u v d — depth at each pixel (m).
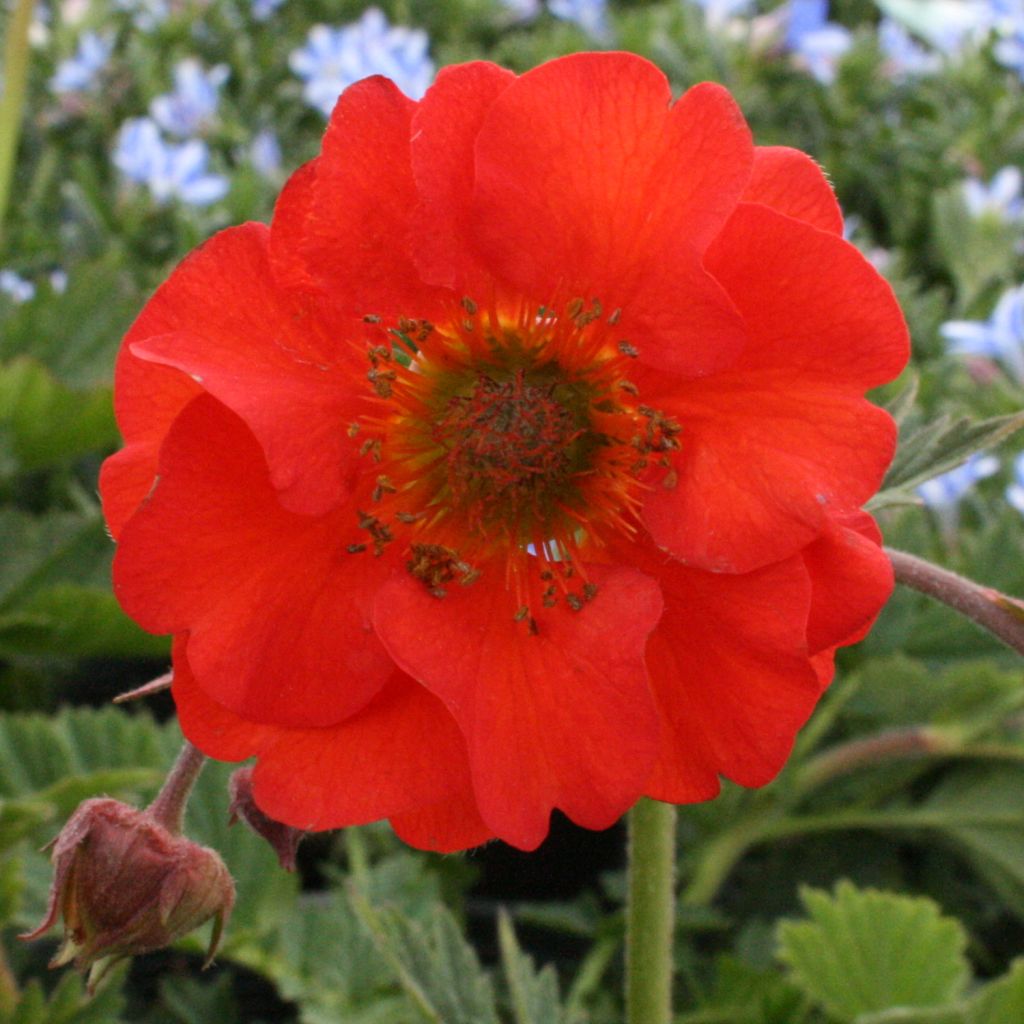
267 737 0.09
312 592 0.09
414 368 0.10
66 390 0.15
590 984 0.14
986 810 0.15
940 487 0.16
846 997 0.13
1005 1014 0.12
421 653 0.09
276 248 0.09
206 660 0.09
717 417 0.09
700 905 0.15
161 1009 0.15
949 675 0.15
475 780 0.09
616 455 0.10
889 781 0.15
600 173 0.09
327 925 0.14
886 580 0.09
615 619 0.09
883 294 0.08
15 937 0.15
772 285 0.08
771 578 0.09
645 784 0.09
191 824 0.13
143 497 0.09
